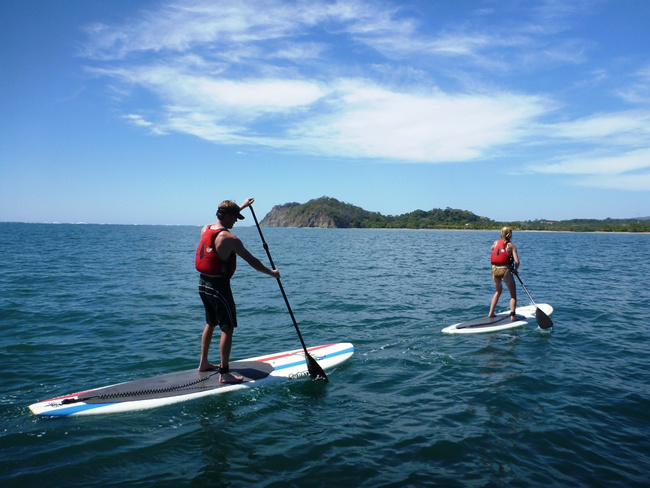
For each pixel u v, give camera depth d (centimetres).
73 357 542
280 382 461
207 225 442
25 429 349
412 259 2255
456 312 838
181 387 432
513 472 289
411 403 407
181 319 759
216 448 321
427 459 305
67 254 2194
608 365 518
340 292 1071
